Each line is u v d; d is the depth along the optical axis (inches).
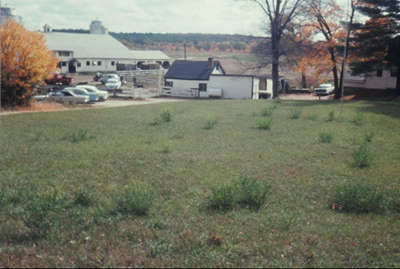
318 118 1009.5
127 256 249.9
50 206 340.2
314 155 609.9
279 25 1891.0
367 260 246.2
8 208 365.4
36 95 1861.5
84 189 395.9
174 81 2591.0
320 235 285.4
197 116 1112.2
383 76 1994.3
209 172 511.5
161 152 645.3
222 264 237.3
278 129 860.0
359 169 518.3
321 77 3105.3
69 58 3737.7
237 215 335.0
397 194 394.3
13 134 840.3
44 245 276.4
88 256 251.9
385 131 806.5
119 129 911.0
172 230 300.7
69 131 882.1
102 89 2472.9
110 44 4234.7
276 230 294.7
